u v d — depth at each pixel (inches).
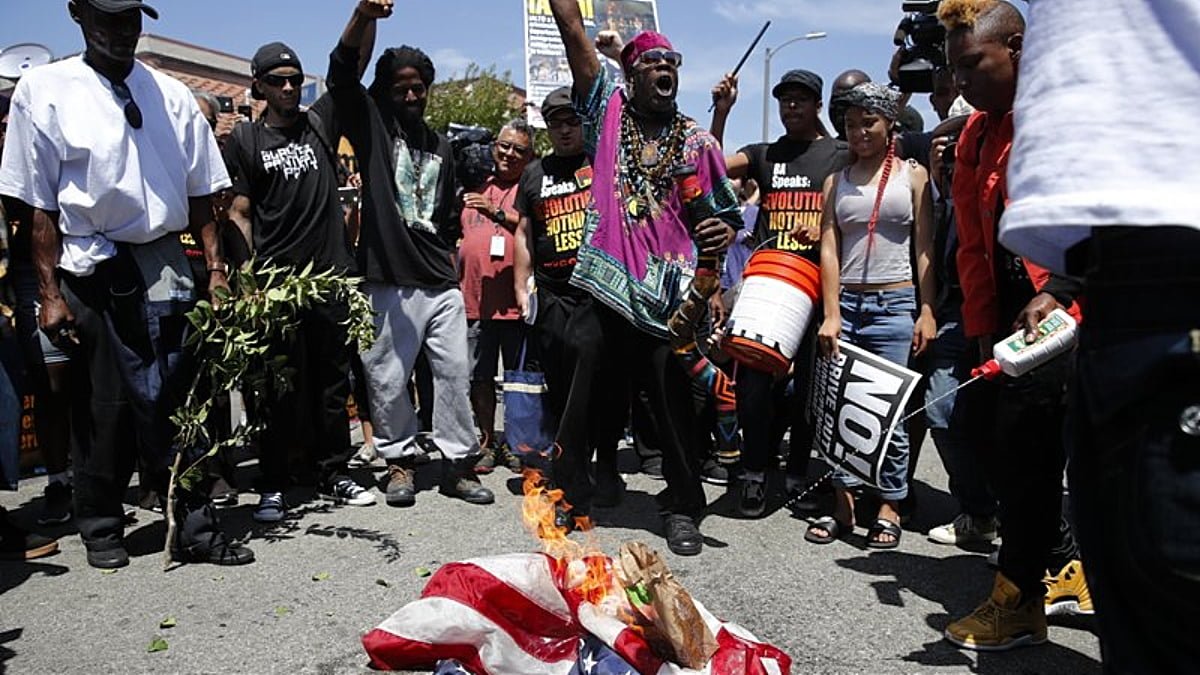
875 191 172.4
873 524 176.6
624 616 107.1
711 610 143.1
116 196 151.9
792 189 200.7
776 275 174.6
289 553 167.3
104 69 153.3
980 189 134.8
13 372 164.7
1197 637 51.6
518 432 218.5
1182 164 49.5
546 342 194.7
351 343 198.5
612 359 169.5
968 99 128.8
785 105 203.0
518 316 224.5
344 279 177.8
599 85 164.1
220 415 199.0
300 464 214.1
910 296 174.7
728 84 206.4
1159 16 51.3
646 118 163.2
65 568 159.9
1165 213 48.6
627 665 102.3
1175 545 50.1
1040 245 60.4
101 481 158.6
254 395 180.7
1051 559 142.6
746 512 193.5
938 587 154.6
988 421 137.3
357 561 163.0
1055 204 51.8
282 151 189.0
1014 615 130.3
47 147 149.0
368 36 189.5
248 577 155.5
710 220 156.3
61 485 189.0
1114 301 53.9
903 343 174.6
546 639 115.1
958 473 173.9
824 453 162.9
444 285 197.8
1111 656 55.6
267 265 188.4
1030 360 113.3
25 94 148.3
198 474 160.1
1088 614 137.8
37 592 149.0
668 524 171.8
